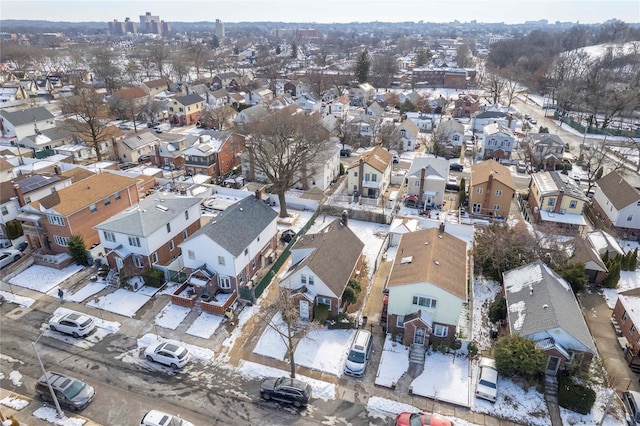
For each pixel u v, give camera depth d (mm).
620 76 152125
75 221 48250
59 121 102688
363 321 38938
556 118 123938
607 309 41531
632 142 92625
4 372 33500
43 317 39750
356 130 95625
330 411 30344
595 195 63406
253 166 71375
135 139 82812
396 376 33219
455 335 35812
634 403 29609
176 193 65188
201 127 111875
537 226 57438
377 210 61625
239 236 42844
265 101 122125
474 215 61500
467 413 30250
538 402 31156
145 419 28109
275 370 33844
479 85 184750
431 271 35656
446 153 88125
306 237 46188
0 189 51469
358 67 164875
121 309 40750
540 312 34250
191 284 41062
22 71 182625
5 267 47469
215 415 29922
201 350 35750
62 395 30141
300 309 38781
